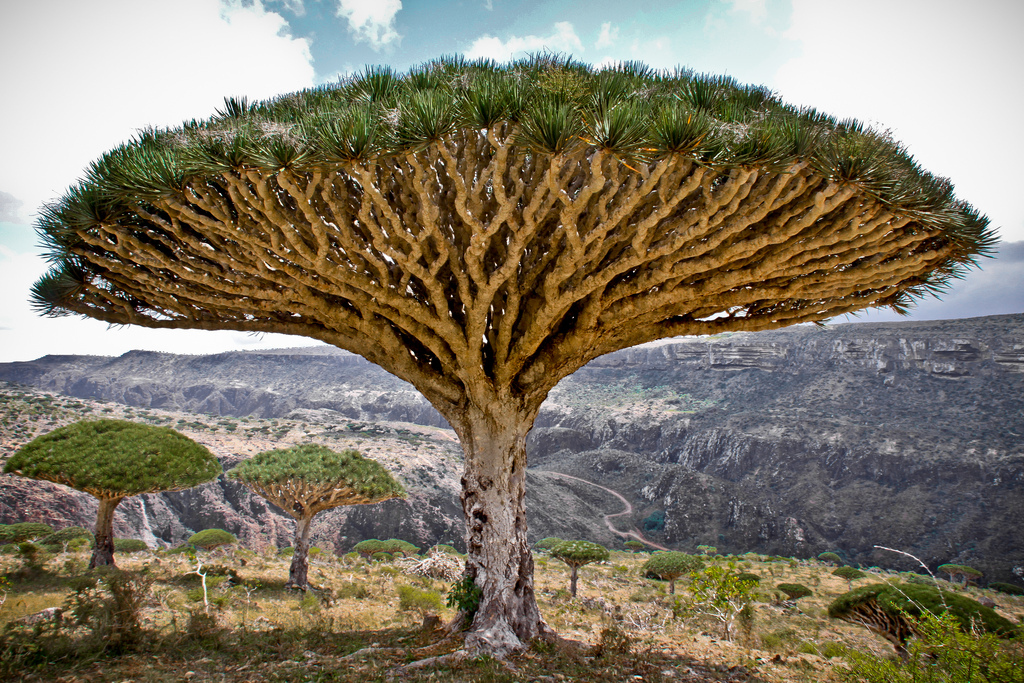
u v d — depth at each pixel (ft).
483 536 23.29
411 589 41.14
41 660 18.80
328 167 16.08
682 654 23.30
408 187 19.07
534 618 23.00
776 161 15.07
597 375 499.51
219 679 17.75
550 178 16.16
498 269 20.27
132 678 17.56
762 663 22.34
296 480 55.67
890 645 33.68
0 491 165.17
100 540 54.60
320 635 24.90
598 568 110.32
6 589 36.09
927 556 232.32
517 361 23.56
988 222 18.79
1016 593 137.49
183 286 22.04
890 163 16.20
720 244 19.83
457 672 18.11
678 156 15.15
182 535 190.19
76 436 55.98
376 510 208.85
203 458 61.41
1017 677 12.80
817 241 18.28
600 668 19.67
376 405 525.75
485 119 15.69
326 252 18.83
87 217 18.17
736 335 471.21
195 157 16.14
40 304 22.93
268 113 19.20
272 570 69.10
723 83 20.15
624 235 19.49
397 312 22.79
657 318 24.41
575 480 317.83
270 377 581.94
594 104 15.48
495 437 24.31
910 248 20.08
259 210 17.62
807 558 244.22
